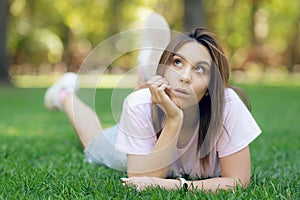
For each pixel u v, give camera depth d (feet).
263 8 99.45
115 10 77.20
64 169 12.40
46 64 110.93
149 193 9.26
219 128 9.68
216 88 9.49
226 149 9.92
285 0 94.38
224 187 9.60
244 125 9.88
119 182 10.39
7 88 59.06
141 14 87.76
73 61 106.73
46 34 94.02
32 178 10.71
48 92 16.81
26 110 32.71
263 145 17.34
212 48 9.62
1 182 10.57
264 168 13.06
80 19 93.61
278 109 34.01
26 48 96.53
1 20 63.36
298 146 17.19
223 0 96.53
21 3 84.69
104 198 8.98
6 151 15.55
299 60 116.16
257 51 108.58
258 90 57.16
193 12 55.01
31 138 19.02
